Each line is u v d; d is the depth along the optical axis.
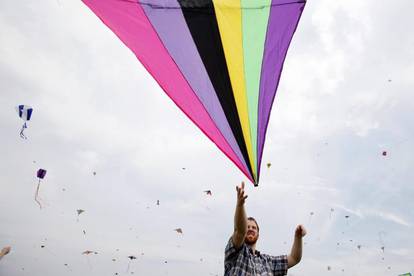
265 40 3.31
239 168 3.16
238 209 2.64
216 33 3.22
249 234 2.96
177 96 3.10
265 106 3.25
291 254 3.12
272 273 2.92
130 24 3.07
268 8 3.23
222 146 3.14
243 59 3.27
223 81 3.21
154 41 3.11
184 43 3.18
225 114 3.17
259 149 3.17
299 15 3.26
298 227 3.20
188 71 3.16
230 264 2.75
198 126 3.12
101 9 3.01
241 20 3.25
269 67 3.30
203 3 3.15
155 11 3.11
